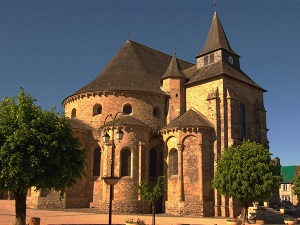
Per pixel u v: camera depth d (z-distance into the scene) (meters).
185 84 47.03
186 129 40.28
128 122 40.22
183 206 38.38
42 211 36.72
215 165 40.25
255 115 47.66
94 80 47.38
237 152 33.22
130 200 38.16
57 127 23.70
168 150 41.56
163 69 53.25
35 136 22.34
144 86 45.34
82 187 41.50
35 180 22.31
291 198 82.38
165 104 46.28
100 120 43.12
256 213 39.88
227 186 32.38
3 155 21.59
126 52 51.00
